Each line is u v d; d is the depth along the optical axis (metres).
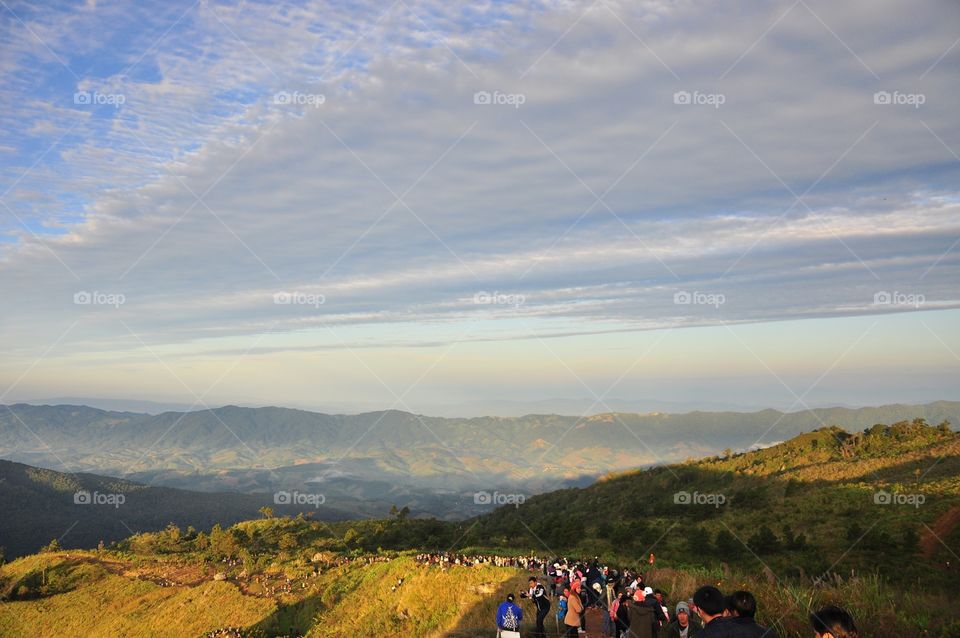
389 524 94.88
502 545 73.12
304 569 65.62
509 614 19.17
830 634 7.44
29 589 74.12
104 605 66.62
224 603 57.94
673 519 74.19
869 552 43.53
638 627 17.52
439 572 42.44
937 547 41.38
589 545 64.06
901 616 15.20
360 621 39.47
